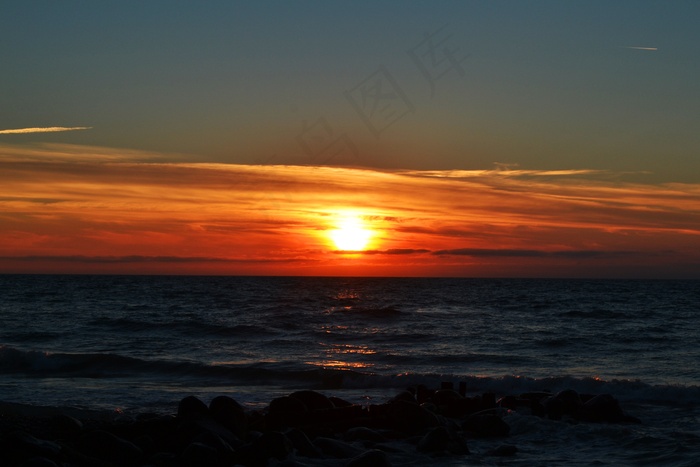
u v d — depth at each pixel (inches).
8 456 370.0
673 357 1117.1
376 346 1258.0
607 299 3139.8
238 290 3927.2
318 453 420.5
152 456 401.4
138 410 621.6
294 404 523.8
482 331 1544.0
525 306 2546.8
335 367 983.0
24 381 841.5
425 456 440.1
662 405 693.9
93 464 382.0
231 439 427.2
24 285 4532.5
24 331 1471.5
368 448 450.9
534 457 446.0
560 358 1098.1
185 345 1246.3
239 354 1127.6
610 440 492.7
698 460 420.5
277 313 2036.2
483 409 578.6
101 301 2677.2
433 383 810.2
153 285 4756.4
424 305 2571.4
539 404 585.9
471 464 424.5
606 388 767.1
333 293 3617.1
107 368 938.1
